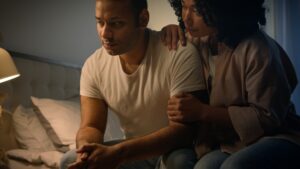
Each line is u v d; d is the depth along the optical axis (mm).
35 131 2207
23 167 1902
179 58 1225
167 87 1244
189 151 1185
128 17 1188
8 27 2529
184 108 1120
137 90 1269
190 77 1206
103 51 1370
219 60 1186
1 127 2189
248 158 964
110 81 1310
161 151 1131
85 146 1100
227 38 1174
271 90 1055
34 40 2652
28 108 2322
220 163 1047
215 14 1197
